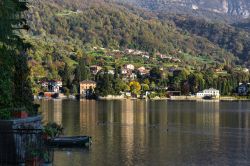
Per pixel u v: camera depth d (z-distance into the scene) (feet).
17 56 162.91
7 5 136.98
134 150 237.66
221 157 221.87
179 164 202.80
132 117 486.38
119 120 439.22
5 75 138.31
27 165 120.37
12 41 143.84
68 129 341.41
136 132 329.11
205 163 206.08
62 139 232.32
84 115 495.41
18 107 156.46
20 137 126.21
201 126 391.24
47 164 131.64
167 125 394.73
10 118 135.13
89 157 211.20
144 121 435.53
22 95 167.94
